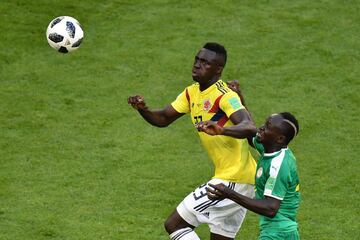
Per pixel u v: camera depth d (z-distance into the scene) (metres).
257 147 31.67
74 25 38.59
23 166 44.91
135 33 59.41
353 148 47.50
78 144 47.38
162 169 44.97
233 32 59.62
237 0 63.50
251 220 40.38
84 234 38.28
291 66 56.03
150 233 38.56
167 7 62.50
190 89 34.19
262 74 55.09
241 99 33.81
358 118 50.62
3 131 48.41
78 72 55.06
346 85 54.12
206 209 33.28
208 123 29.64
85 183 43.34
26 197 41.75
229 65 55.91
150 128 49.31
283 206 30.22
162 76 54.81
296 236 30.41
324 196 42.59
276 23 60.72
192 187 43.22
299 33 59.66
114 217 40.03
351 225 39.78
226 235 34.03
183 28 60.03
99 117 50.28
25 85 53.38
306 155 46.75
